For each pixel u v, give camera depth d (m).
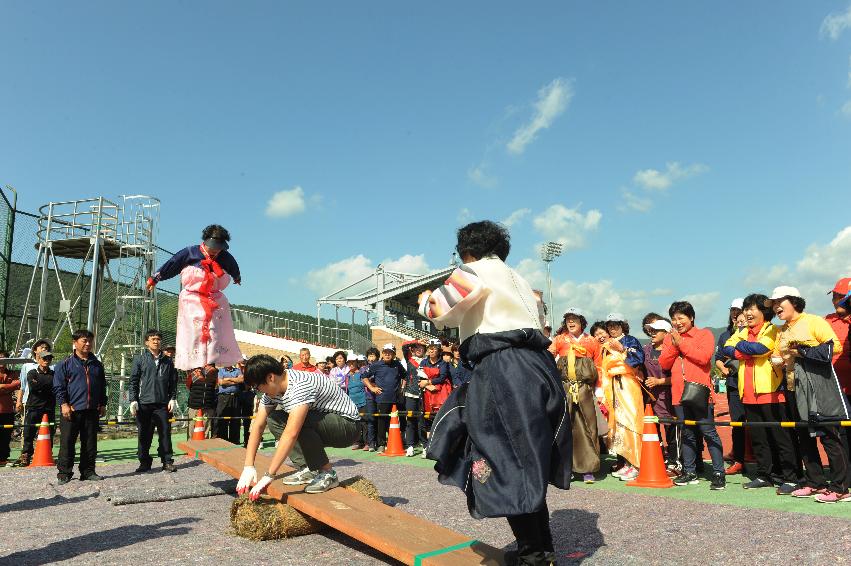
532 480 2.59
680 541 3.87
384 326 38.81
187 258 5.78
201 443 7.12
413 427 10.50
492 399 2.79
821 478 5.33
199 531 4.44
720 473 5.96
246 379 4.47
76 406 7.44
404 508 5.26
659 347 7.64
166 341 17.97
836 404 5.09
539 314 3.13
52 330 17.44
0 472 8.45
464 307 2.94
